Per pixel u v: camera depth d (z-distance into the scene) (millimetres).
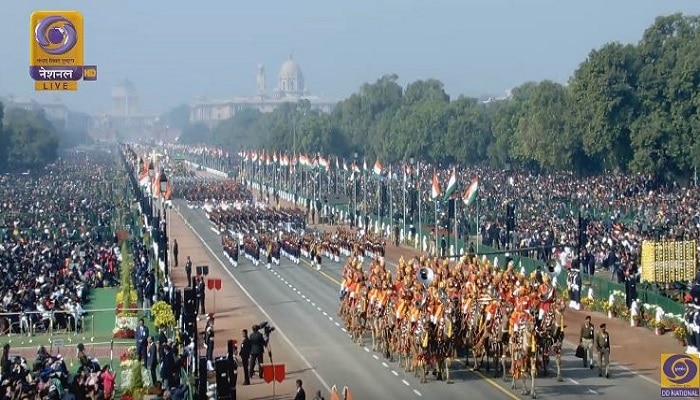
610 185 165000
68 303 80312
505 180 188125
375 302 69875
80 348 58875
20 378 53562
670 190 155375
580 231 86312
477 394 57312
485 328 61781
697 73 157250
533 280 65438
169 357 57812
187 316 66562
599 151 172500
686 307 71562
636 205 138500
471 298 63219
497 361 62156
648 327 76562
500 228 120500
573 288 85500
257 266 120750
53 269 95500
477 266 69062
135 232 139625
